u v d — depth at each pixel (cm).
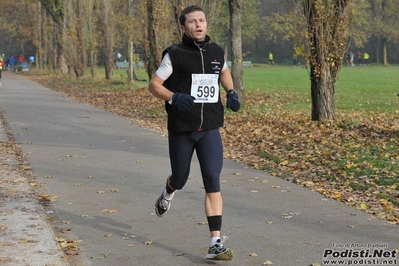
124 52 10900
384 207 924
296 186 1075
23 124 2041
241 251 715
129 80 4519
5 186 1070
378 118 2205
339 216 866
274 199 975
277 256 695
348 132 1733
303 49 2000
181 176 713
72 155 1409
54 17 6694
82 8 5631
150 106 2744
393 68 8569
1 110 2558
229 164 1307
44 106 2786
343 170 1202
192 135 690
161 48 3538
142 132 1852
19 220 838
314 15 1950
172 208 920
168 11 3388
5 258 680
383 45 10150
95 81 4916
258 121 2088
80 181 1121
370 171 1188
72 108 2702
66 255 704
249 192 1026
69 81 5194
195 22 680
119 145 1570
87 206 936
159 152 1455
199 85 680
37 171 1218
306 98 3244
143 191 1039
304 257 690
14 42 11656
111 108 2734
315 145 1516
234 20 2456
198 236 777
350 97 3306
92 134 1794
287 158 1362
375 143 1528
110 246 740
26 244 732
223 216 872
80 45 5672
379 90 3888
